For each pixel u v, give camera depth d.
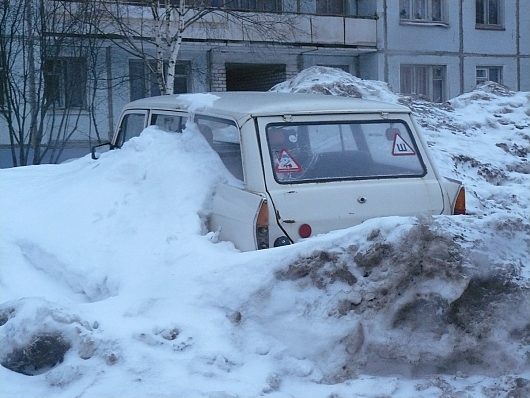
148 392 3.78
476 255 4.23
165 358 4.06
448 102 13.01
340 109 5.25
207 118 5.62
